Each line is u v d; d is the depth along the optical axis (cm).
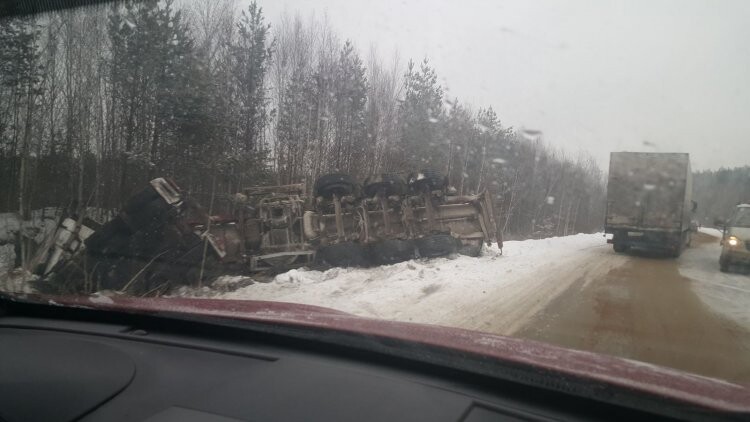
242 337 300
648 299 880
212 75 2053
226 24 2356
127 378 232
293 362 261
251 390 221
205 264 962
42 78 1590
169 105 1806
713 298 912
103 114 1788
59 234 897
